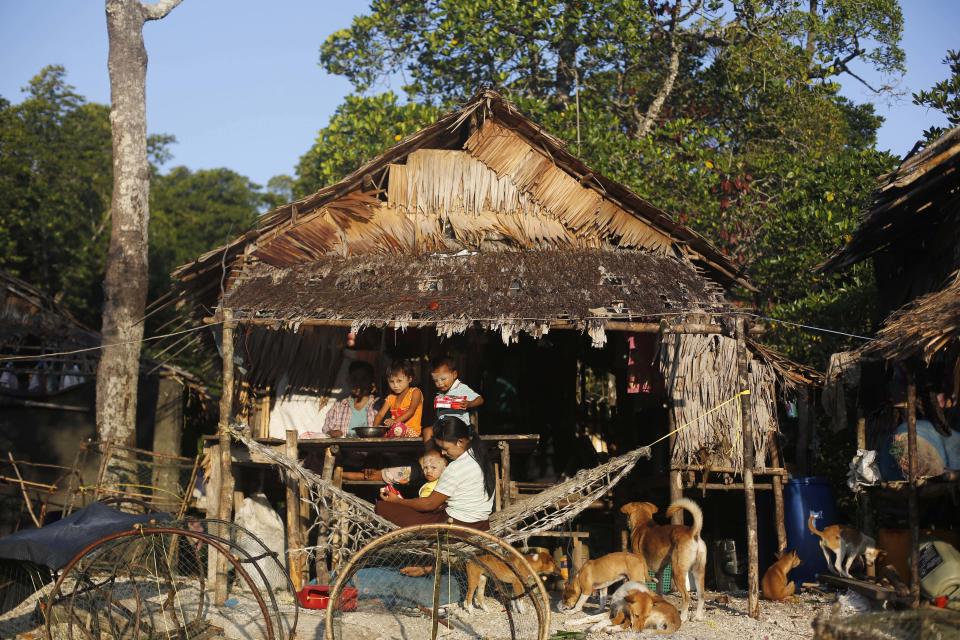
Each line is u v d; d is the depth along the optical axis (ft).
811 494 35.12
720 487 33.94
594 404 42.88
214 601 28.43
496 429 39.99
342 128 64.03
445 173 38.52
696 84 70.74
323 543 29.96
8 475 49.32
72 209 90.79
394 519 27.86
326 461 30.96
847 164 52.37
